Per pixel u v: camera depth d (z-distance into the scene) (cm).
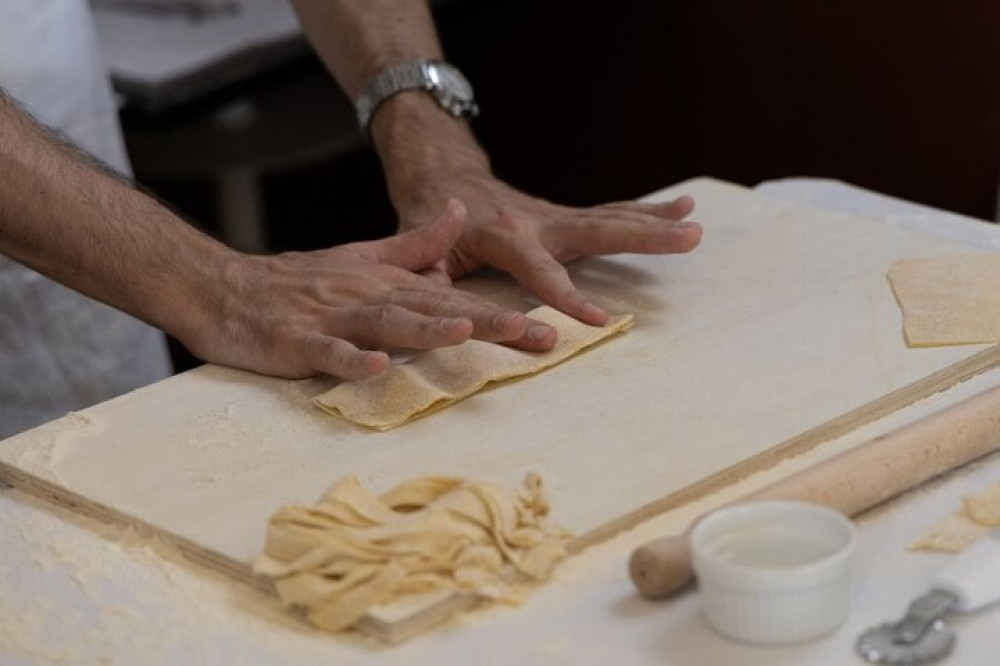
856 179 320
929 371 157
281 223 368
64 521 142
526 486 135
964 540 130
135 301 174
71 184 175
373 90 211
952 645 116
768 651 118
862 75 309
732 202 203
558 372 161
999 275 177
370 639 122
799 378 156
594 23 349
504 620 124
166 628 125
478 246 185
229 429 154
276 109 331
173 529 136
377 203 378
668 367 160
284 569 125
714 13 327
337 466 145
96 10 347
